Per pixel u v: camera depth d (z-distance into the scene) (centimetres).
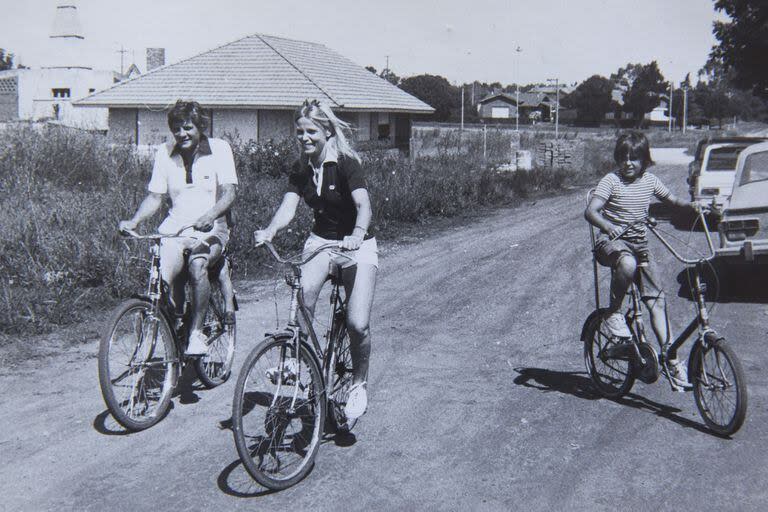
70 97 4916
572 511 402
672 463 459
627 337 540
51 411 543
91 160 1573
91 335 727
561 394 584
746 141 1584
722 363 534
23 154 1498
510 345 720
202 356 540
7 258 912
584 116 10881
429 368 649
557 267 1084
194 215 550
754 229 891
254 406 448
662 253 1173
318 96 2816
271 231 440
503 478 441
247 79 2933
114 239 945
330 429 513
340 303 476
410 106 3456
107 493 421
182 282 544
